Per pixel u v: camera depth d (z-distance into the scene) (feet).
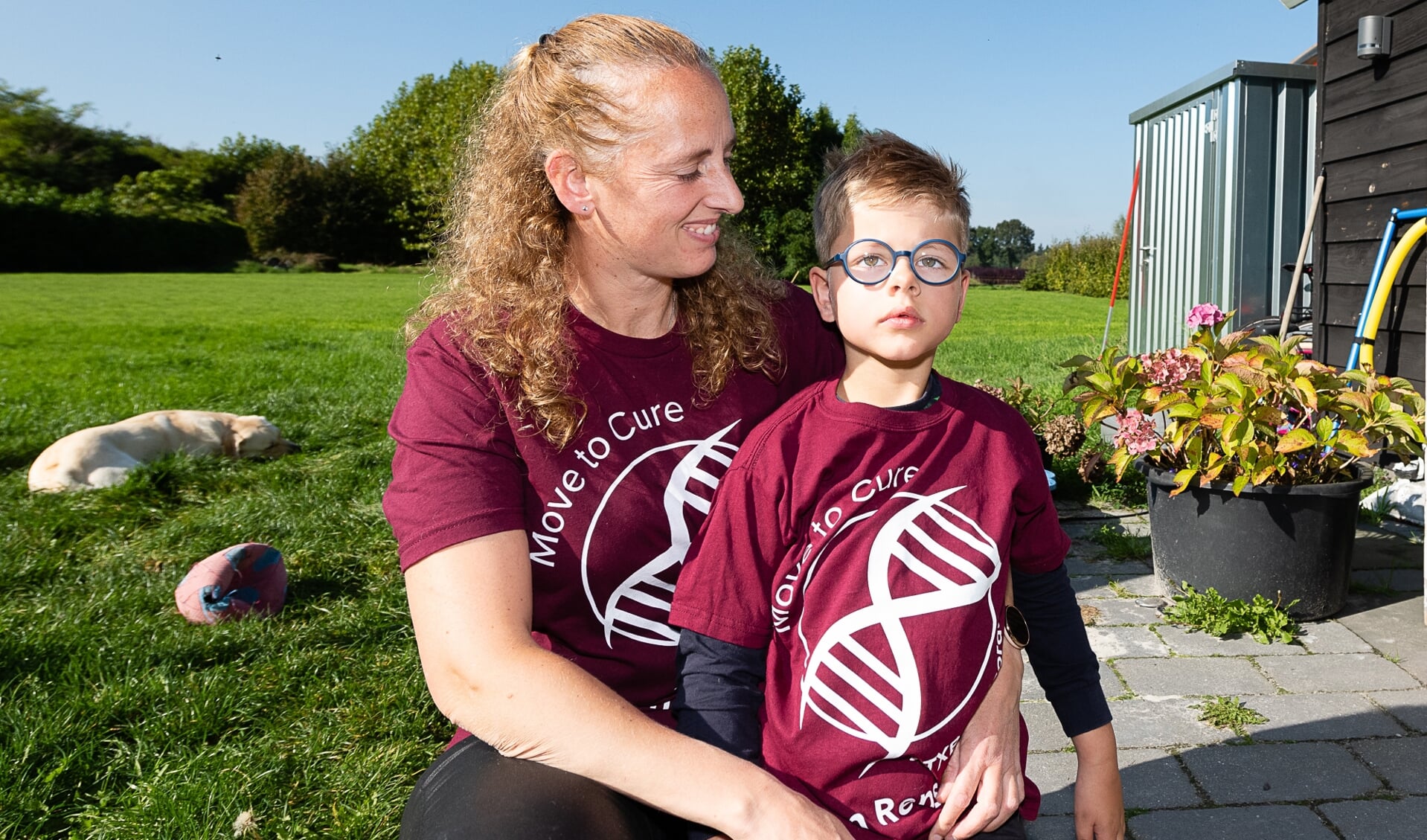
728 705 4.10
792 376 5.12
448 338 4.28
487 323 4.22
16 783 8.36
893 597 4.13
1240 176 19.95
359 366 40.68
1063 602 4.81
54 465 18.24
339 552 14.89
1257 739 8.97
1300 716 9.33
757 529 4.24
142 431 19.67
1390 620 11.46
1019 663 4.65
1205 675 10.27
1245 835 7.58
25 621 12.05
